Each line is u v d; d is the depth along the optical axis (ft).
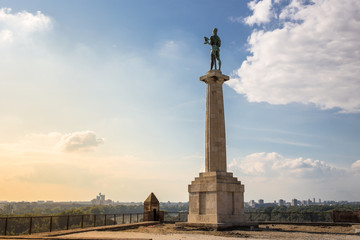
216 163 131.95
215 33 148.15
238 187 130.41
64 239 72.38
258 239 87.30
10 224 271.49
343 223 134.72
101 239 72.08
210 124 136.56
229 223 121.29
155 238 88.28
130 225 127.44
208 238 89.15
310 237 92.89
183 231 111.14
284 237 92.68
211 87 140.56
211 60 145.59
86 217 295.07
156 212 159.84
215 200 123.44
